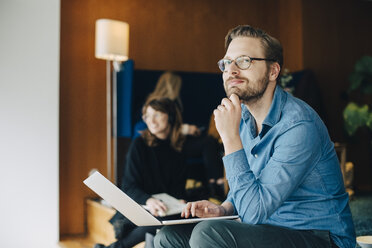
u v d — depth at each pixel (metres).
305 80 4.82
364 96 5.56
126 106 4.35
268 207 1.19
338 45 5.39
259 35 1.35
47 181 3.63
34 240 3.59
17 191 3.54
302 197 1.28
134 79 4.52
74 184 4.28
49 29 3.68
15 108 3.56
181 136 3.11
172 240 1.35
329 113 5.35
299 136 1.23
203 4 4.93
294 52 5.26
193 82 4.74
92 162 4.37
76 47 4.34
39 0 3.66
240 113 1.30
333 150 1.32
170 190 2.89
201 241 1.18
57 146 3.68
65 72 4.29
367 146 5.66
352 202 4.31
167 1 4.76
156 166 2.89
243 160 1.26
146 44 4.67
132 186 2.70
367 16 5.62
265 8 5.24
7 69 3.54
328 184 1.28
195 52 4.88
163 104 3.10
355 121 4.88
